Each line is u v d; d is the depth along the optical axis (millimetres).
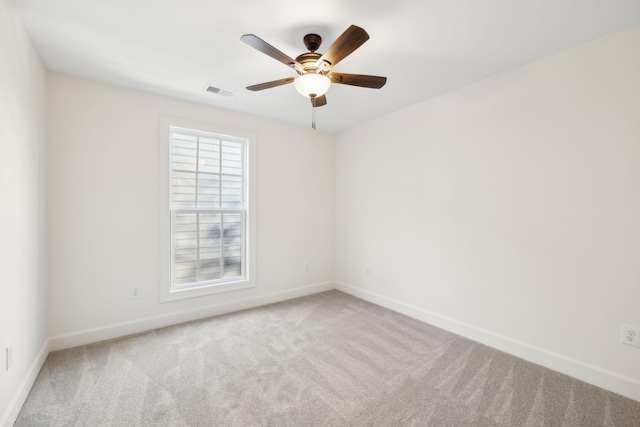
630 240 1884
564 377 2105
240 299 3473
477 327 2672
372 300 3734
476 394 1909
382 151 3590
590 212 2037
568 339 2145
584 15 1750
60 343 2447
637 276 1859
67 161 2480
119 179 2717
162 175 2932
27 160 1922
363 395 1892
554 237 2207
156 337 2709
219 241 3395
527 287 2354
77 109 2525
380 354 2414
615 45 1921
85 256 2566
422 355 2404
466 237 2756
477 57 2232
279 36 1978
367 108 3305
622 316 1915
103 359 2303
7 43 1586
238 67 2389
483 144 2617
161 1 1636
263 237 3654
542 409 1772
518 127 2387
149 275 2879
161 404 1791
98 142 2617
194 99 3033
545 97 2236
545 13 1732
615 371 1942
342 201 4203
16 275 1721
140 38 1993
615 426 1638
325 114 3520
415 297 3221
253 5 1669
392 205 3477
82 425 1613
